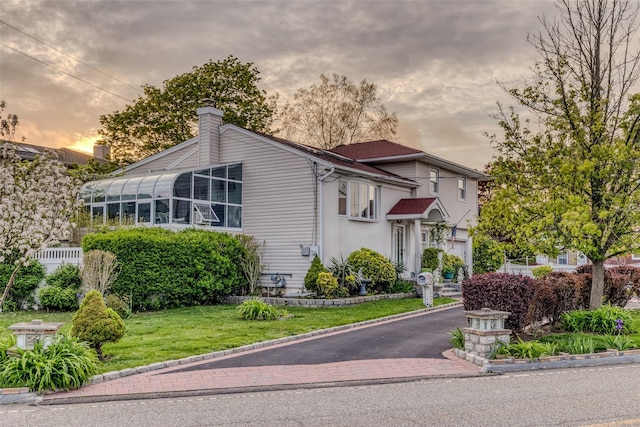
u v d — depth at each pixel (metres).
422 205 23.91
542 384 8.84
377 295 20.22
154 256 17.41
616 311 13.23
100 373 9.11
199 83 34.78
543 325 13.73
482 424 6.63
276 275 21.12
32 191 13.55
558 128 13.42
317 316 15.87
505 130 13.96
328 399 7.96
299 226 21.00
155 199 20.02
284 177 21.55
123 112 35.44
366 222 22.98
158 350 10.97
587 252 13.31
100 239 17.11
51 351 8.58
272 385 8.80
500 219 13.44
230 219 22.00
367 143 30.05
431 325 14.62
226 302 19.70
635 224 12.84
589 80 14.19
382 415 7.08
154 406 7.61
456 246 29.72
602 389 8.43
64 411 7.35
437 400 7.85
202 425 6.71
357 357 10.88
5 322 14.49
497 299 11.25
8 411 7.33
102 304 10.34
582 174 12.40
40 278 17.61
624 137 13.23
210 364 10.21
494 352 10.31
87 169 23.73
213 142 23.34
